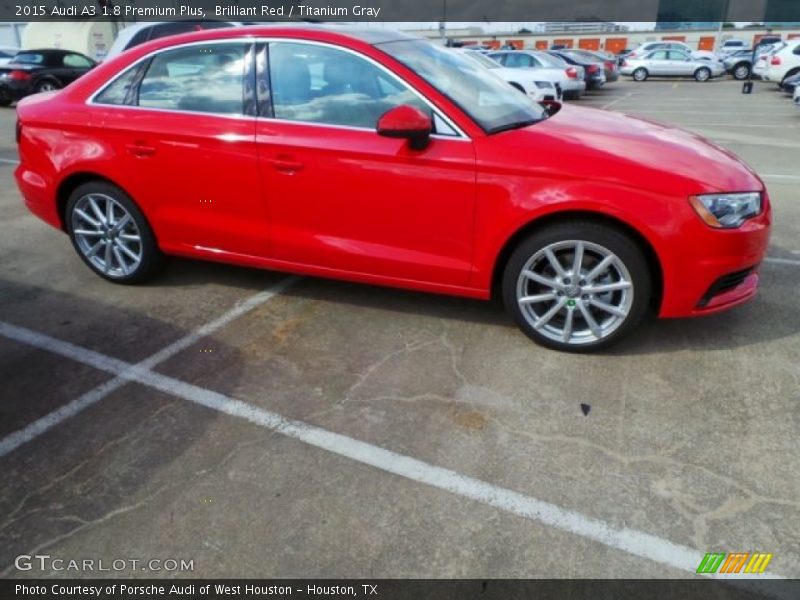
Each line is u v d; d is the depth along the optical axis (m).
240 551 2.16
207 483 2.46
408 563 2.10
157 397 3.02
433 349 3.39
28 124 4.14
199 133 3.59
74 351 3.46
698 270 2.95
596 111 4.03
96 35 19.30
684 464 2.49
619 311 3.12
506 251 3.26
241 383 3.12
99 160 3.90
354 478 2.47
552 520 2.25
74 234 4.26
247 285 4.25
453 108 3.15
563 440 2.65
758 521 2.21
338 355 3.36
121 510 2.35
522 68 16.00
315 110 3.39
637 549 2.12
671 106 15.81
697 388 2.98
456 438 2.68
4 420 2.88
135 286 4.29
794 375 3.06
